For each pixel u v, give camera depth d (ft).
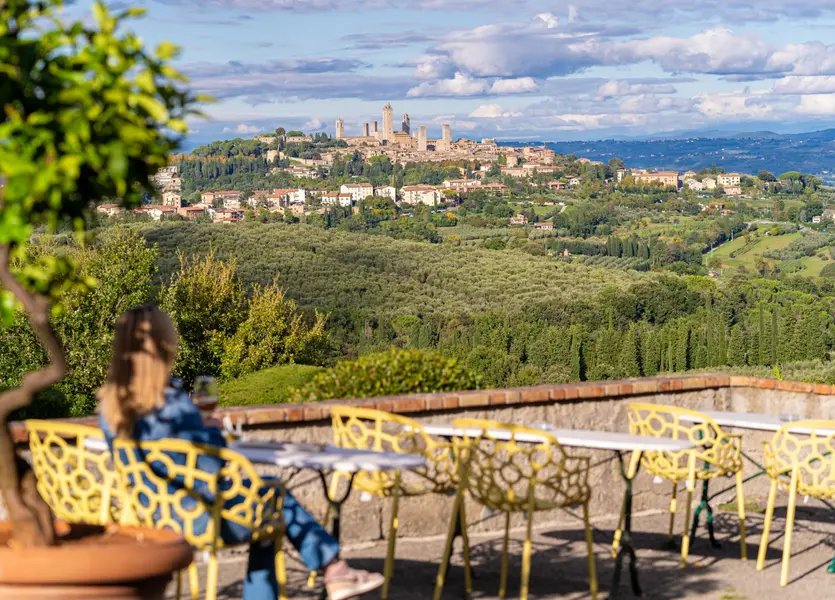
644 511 20.47
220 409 16.34
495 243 448.65
